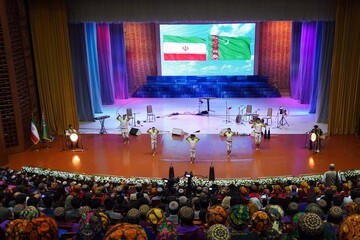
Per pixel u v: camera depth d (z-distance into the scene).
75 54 25.89
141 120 26.75
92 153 21.38
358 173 17.61
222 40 31.91
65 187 14.49
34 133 21.36
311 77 29.62
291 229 5.29
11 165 19.95
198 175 18.33
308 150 21.28
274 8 22.19
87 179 17.36
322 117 25.62
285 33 32.06
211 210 5.84
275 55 32.53
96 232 4.95
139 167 19.52
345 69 22.91
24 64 22.17
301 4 22.11
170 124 25.88
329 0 22.08
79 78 26.33
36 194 11.12
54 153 21.48
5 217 8.62
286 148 21.56
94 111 28.28
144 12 22.61
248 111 26.30
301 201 11.82
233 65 32.47
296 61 31.16
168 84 32.78
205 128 24.98
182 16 22.55
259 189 14.19
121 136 23.92
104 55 30.23
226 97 32.66
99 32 29.72
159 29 31.95
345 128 23.77
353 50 22.62
